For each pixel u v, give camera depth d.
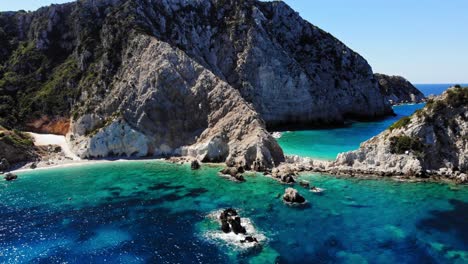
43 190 57.56
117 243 40.44
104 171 67.56
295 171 65.19
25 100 94.31
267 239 40.59
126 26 94.81
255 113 76.56
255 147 69.31
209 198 53.03
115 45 93.44
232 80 111.88
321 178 61.50
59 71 99.88
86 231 43.34
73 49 104.50
